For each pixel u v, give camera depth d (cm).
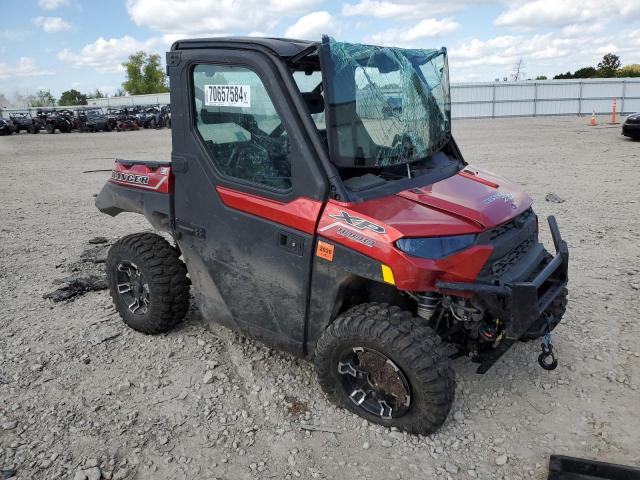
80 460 294
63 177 1296
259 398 345
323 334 307
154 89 9056
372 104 309
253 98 308
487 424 315
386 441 301
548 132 2098
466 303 292
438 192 313
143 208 393
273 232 313
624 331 411
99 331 439
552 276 342
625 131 1566
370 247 274
